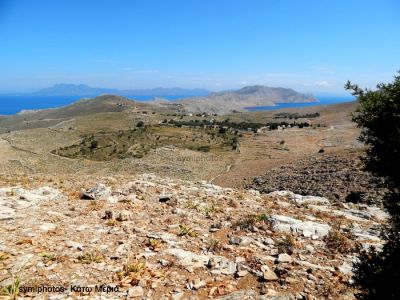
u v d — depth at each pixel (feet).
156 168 277.23
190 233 37.47
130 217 42.14
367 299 21.79
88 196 51.72
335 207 61.46
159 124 634.43
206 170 270.46
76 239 33.76
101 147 424.87
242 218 43.91
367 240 39.55
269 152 369.09
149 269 27.89
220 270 28.55
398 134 20.63
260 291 25.80
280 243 35.22
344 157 143.33
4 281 24.56
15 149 409.28
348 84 23.50
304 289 25.95
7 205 44.75
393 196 21.75
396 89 21.52
